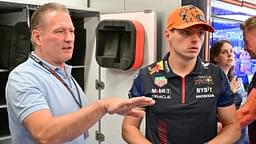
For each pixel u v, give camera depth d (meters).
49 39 1.35
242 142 2.17
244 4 3.51
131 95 1.72
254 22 1.87
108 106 1.09
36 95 1.23
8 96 1.29
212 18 2.97
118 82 3.02
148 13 2.76
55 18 1.34
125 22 2.77
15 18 2.89
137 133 1.63
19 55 2.61
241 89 2.72
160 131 1.61
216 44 2.78
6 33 2.69
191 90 1.59
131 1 3.07
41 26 1.35
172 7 2.76
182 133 1.57
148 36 2.77
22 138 1.31
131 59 2.74
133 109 1.13
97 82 3.23
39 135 1.10
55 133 1.08
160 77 1.64
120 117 3.03
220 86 1.61
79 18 3.41
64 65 1.51
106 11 3.28
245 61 3.42
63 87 1.42
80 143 1.46
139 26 2.76
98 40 3.00
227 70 2.74
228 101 1.63
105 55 3.00
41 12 1.36
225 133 1.58
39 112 1.16
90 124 1.11
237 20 3.38
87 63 3.33
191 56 1.57
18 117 1.21
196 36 1.57
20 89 1.23
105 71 3.14
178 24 1.57
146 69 1.71
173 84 1.61
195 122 1.57
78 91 1.53
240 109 1.82
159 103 1.60
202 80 1.61
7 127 2.89
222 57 2.72
